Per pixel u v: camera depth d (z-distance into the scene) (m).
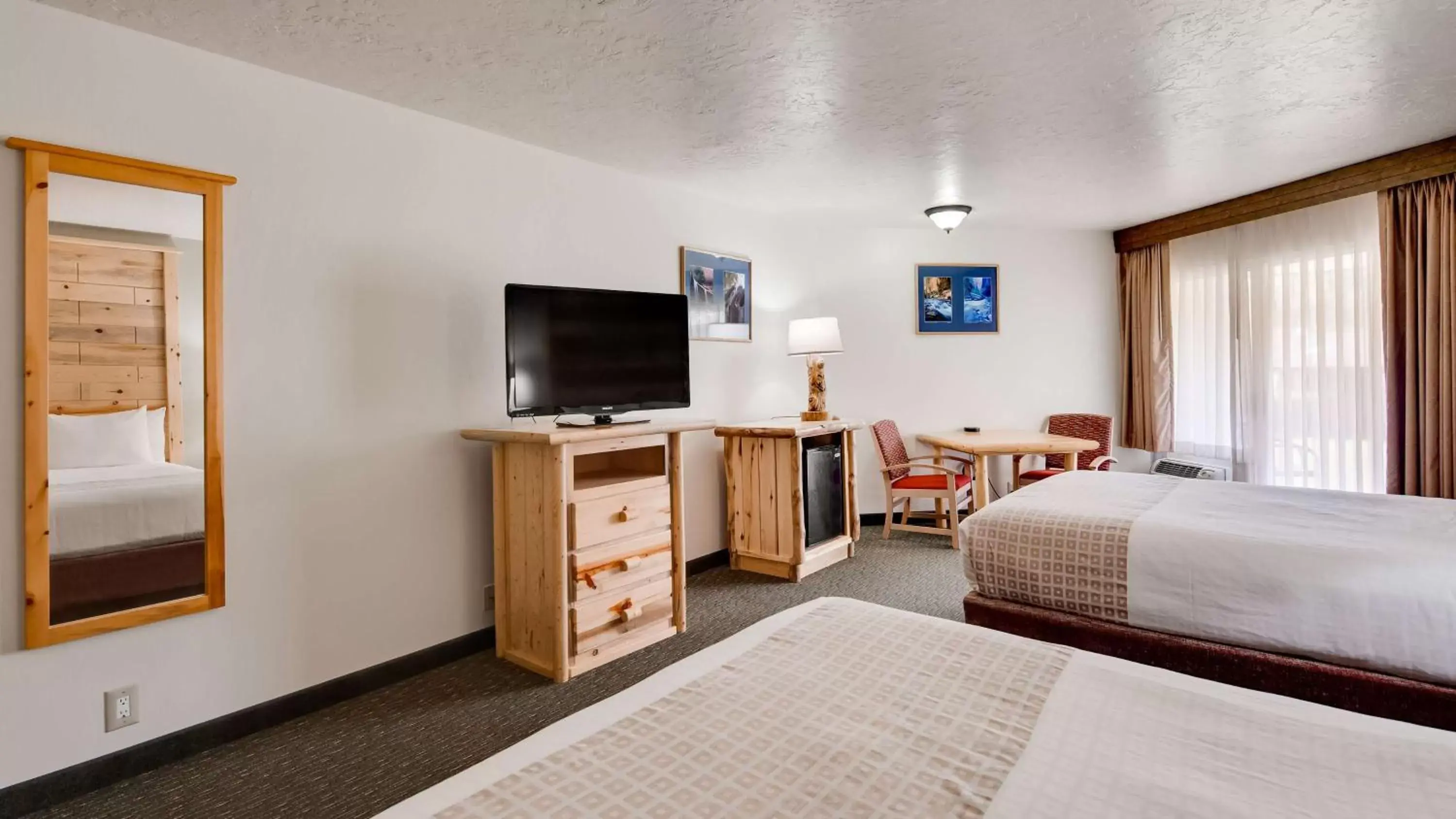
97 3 1.94
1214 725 1.04
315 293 2.49
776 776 0.92
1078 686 1.18
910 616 1.57
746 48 2.32
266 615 2.37
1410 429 3.65
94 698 2.02
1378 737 0.98
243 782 2.03
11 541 1.90
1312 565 1.97
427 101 2.70
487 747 2.21
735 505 4.23
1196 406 5.04
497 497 2.91
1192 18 2.18
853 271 5.21
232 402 2.29
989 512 2.65
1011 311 5.45
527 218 3.21
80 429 2.00
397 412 2.72
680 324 3.32
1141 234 5.22
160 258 2.14
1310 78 2.63
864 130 3.13
